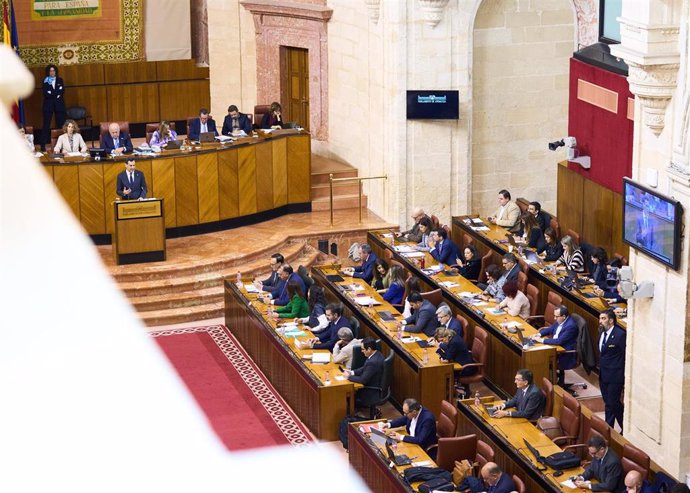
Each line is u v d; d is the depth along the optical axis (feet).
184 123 108.99
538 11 87.30
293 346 62.85
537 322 66.44
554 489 44.98
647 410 55.06
